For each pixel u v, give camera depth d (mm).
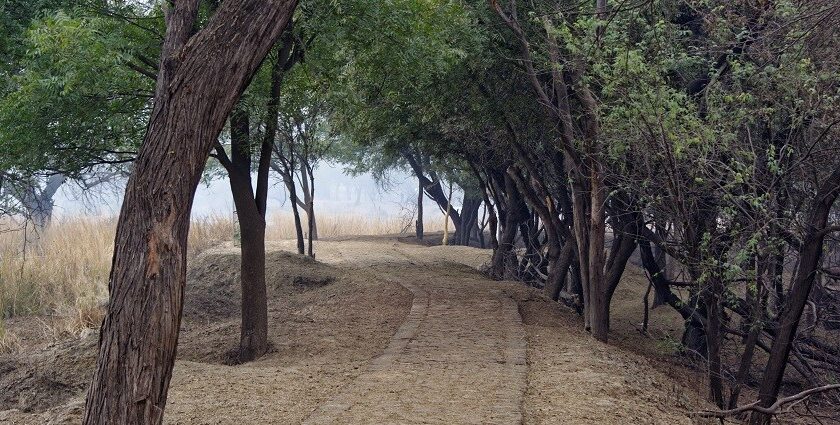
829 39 10703
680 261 11523
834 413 13062
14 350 14633
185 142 5695
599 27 11766
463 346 11750
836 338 14422
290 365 11148
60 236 23297
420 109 17234
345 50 12383
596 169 13016
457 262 26109
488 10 14594
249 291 12352
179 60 5832
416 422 7430
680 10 13812
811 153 10742
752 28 11664
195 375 9930
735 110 11117
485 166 22156
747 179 10500
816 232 10742
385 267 22688
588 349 12117
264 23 5918
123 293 5508
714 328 11719
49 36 9523
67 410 8336
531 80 13984
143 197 5602
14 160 10969
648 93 10617
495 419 7531
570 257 18969
